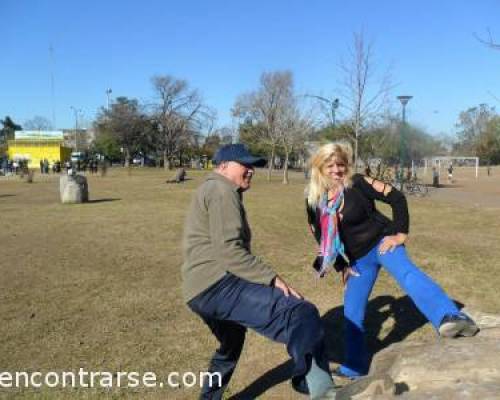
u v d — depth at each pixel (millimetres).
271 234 13148
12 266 9352
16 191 30266
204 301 3727
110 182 39781
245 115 64625
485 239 12195
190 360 5277
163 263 9664
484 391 3324
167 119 83625
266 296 3617
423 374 3621
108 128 89312
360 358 4715
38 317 6508
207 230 3768
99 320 6410
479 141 98188
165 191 29469
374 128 34312
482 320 5137
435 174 40344
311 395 3541
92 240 12219
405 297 7098
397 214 4449
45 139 90688
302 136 43531
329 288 7750
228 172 3816
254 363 5203
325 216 4547
